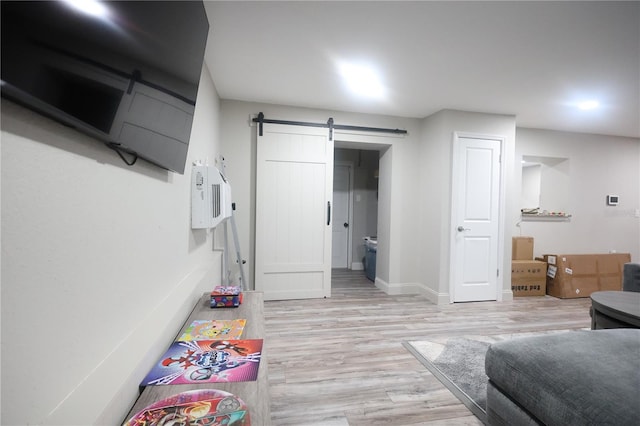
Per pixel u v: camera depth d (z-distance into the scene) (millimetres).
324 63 2451
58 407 555
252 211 3477
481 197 3602
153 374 893
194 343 1112
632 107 3305
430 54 2281
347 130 3678
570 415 1055
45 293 527
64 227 581
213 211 1860
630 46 2107
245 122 3402
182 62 1145
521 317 3145
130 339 873
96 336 697
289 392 1778
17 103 448
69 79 526
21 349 473
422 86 2869
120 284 829
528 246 4125
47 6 463
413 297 3764
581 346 1347
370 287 4211
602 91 2895
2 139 434
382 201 4133
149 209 1062
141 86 814
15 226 460
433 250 3625
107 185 753
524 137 4270
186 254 1676
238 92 3109
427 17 1830
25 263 481
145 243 1021
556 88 2852
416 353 2283
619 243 4711
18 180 465
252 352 1038
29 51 432
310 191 3578
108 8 624
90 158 672
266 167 3451
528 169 4488
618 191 4676
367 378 1938
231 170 3389
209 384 839
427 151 3771
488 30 1954
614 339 1411
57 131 557
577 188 4520
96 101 611
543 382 1187
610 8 1710
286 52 2273
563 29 1922
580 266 3957
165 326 1105
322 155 3576
